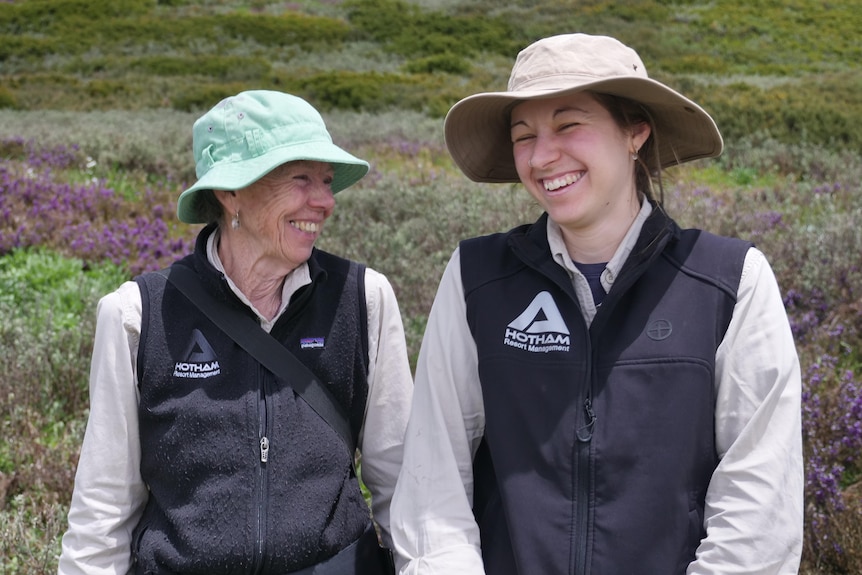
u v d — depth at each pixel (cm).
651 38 3231
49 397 447
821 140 1380
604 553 174
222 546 196
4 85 2408
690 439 174
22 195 826
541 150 186
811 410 371
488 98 193
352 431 222
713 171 1206
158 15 3784
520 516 180
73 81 2542
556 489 180
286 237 208
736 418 176
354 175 228
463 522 186
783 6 3622
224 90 2303
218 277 206
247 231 211
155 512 210
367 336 220
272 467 201
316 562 205
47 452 389
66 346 486
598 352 183
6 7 3703
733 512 169
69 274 639
